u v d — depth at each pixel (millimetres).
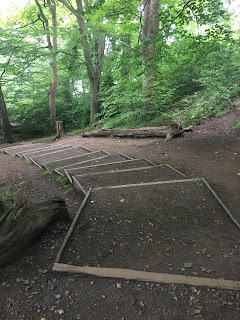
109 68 16984
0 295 2188
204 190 4160
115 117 14078
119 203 3859
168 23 6590
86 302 2088
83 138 11430
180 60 11422
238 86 10203
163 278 2279
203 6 6734
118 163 6168
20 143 15312
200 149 6668
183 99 11430
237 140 6766
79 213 3543
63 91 21484
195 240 2906
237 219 3322
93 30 14547
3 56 15594
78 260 2605
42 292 2207
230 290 2131
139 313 1968
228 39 7414
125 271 2377
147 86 10312
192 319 1892
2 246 2514
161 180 4785
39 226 2965
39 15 17625
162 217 3424
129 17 11992
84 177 5109
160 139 8531
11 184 5992
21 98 20469
